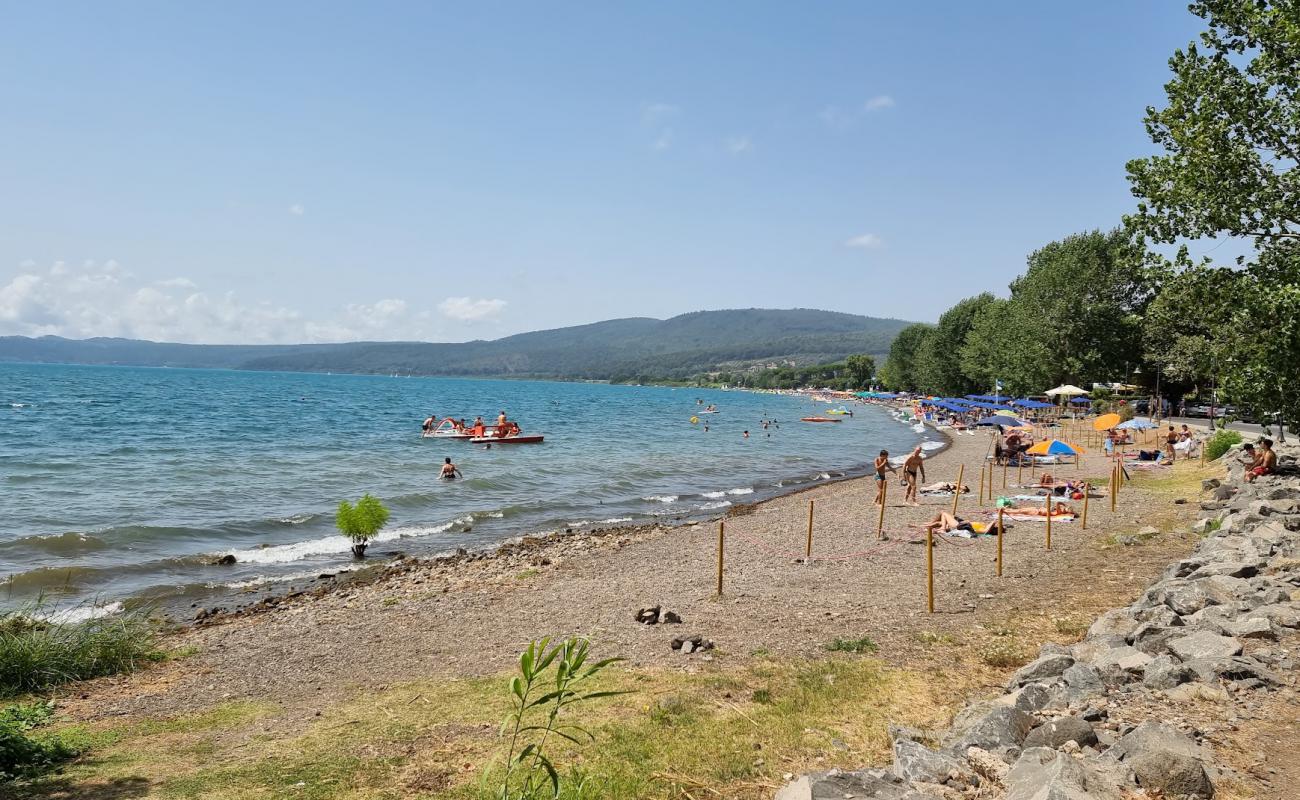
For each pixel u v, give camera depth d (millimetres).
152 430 54688
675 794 6344
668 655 10664
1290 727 6262
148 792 6887
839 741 7414
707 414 106562
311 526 23797
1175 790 5117
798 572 16172
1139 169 15945
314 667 11305
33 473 31656
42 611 14695
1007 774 5531
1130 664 7762
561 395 186500
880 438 66312
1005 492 28281
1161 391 69812
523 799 5711
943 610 12562
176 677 10984
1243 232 14836
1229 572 10867
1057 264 69875
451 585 16641
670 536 22391
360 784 6945
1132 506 22844
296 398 114562
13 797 6828
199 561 19172
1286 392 14016
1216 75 15211
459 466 38719
